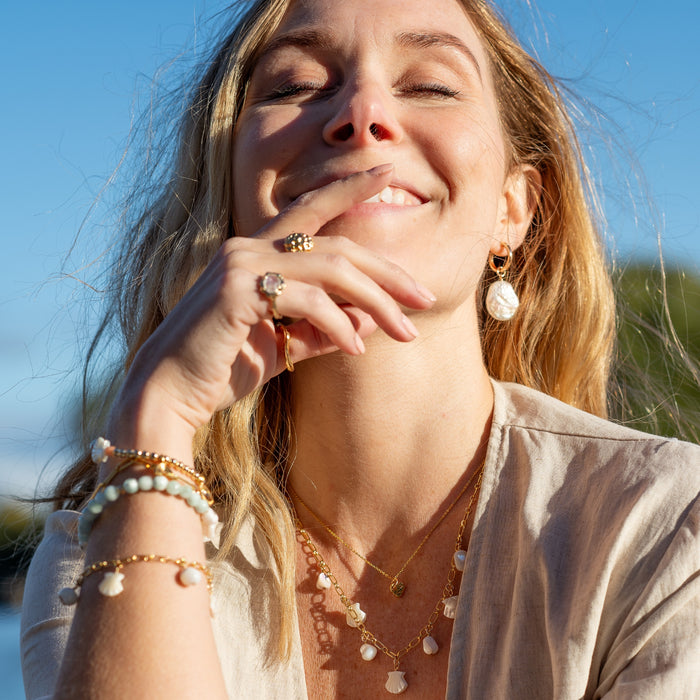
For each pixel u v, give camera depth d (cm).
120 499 189
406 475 227
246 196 234
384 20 236
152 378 195
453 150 222
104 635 176
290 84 238
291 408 245
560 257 297
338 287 188
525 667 191
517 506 214
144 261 299
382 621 221
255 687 210
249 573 223
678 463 200
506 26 299
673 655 178
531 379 298
